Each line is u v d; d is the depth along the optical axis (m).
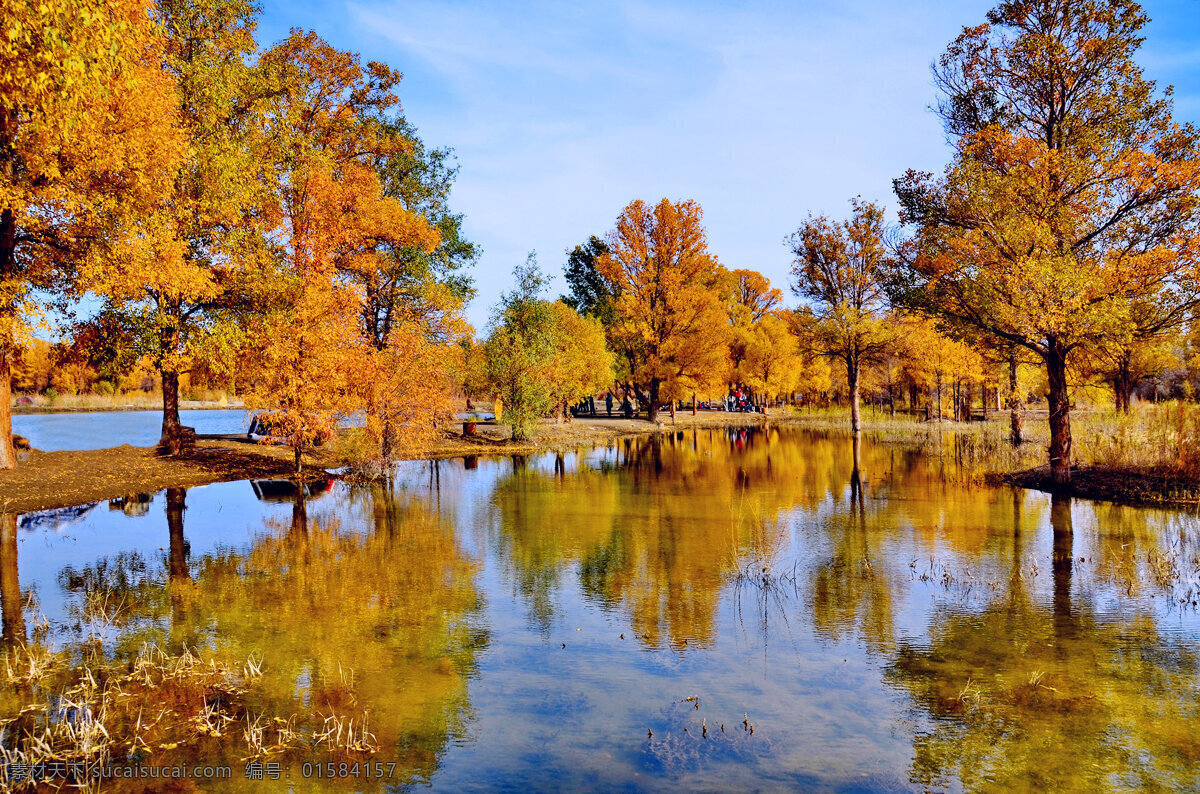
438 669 7.58
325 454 28.73
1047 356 19.42
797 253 40.34
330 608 9.66
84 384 71.75
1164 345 19.30
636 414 66.12
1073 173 18.88
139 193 17.33
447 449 33.22
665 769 5.57
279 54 27.30
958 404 46.25
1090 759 5.69
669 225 48.84
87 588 10.55
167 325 20.86
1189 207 17.53
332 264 23.91
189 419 57.31
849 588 10.55
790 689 7.09
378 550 13.18
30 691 6.88
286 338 22.22
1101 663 7.64
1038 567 11.53
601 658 7.93
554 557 12.59
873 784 5.34
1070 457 19.81
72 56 11.52
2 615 9.26
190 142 20.47
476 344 37.56
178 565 12.01
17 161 15.36
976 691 6.97
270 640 8.41
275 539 14.16
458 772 5.52
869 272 37.97
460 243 38.12
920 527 14.85
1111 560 11.88
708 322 49.06
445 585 10.84
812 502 18.30
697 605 9.83
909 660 7.80
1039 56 20.11
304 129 28.80
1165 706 6.61
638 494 20.14
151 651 7.98
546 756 5.77
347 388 23.47
